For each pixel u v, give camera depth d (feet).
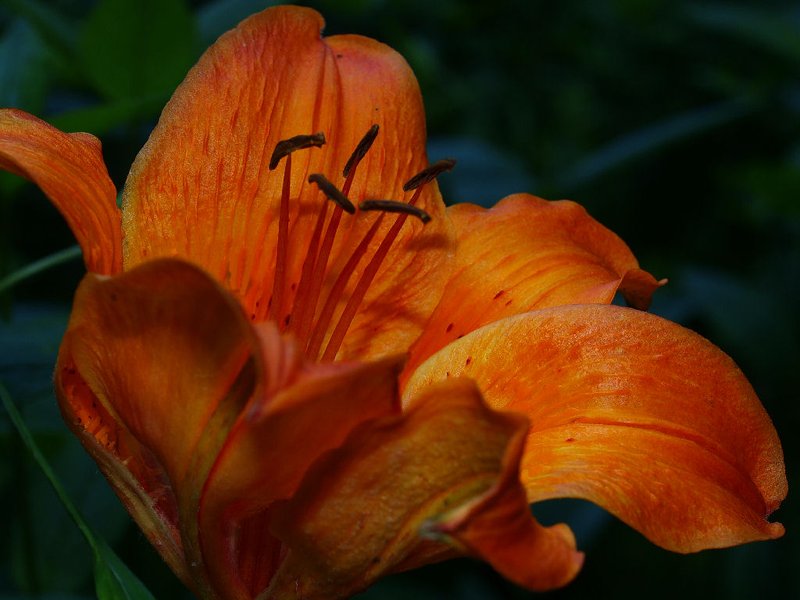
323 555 0.99
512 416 0.90
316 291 1.09
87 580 1.44
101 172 1.06
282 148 1.07
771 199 2.07
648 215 2.64
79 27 1.55
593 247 1.24
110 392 1.00
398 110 1.17
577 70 2.55
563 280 1.18
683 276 1.95
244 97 1.12
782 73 2.28
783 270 2.44
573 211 1.25
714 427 1.05
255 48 1.13
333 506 0.97
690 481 1.01
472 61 2.37
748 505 1.03
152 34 1.35
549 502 1.53
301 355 0.91
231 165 1.11
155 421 0.98
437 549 1.00
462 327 1.17
